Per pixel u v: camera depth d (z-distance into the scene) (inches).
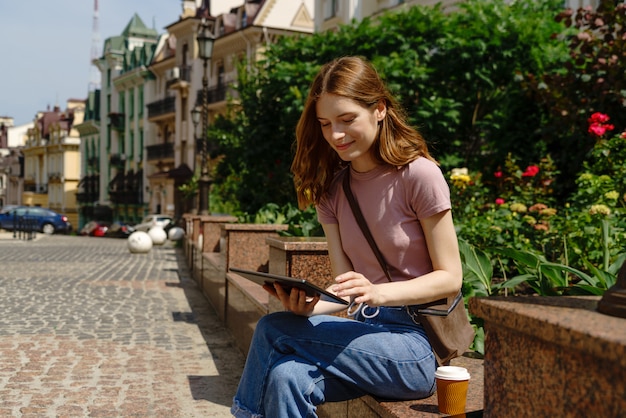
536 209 235.6
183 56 1755.7
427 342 96.2
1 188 3720.5
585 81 330.3
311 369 90.8
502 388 65.0
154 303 358.3
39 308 331.3
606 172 269.4
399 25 485.4
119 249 896.9
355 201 98.7
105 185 2322.8
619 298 56.7
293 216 314.3
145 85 2000.5
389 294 87.9
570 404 55.2
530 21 443.5
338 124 94.2
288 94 487.8
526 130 402.9
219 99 1531.7
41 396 176.1
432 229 92.4
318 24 1041.5
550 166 321.4
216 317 314.7
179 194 1744.6
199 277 434.3
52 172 2861.7
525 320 58.3
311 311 96.3
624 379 49.4
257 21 1429.6
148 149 1958.7
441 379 88.8
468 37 446.9
